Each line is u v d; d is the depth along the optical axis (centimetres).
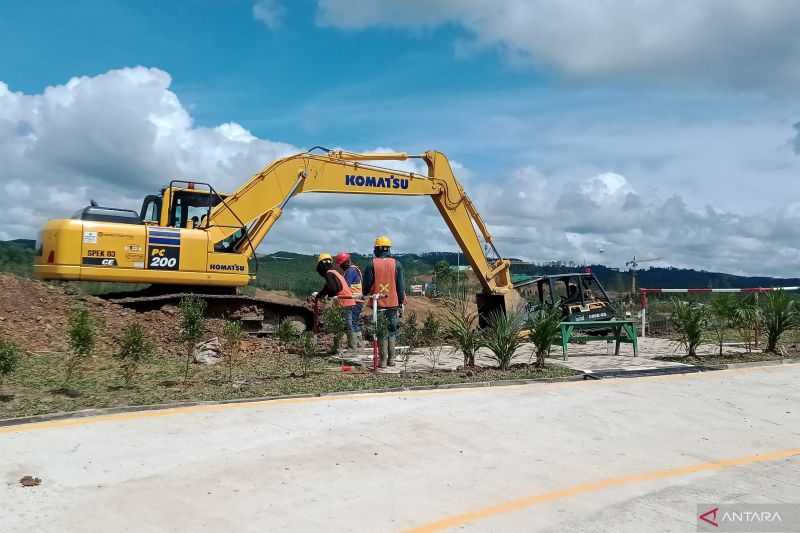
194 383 890
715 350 1455
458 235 1744
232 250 1488
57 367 955
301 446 625
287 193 1541
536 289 1789
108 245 1329
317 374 1010
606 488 551
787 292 1451
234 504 477
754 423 800
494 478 563
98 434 631
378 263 1149
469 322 1144
